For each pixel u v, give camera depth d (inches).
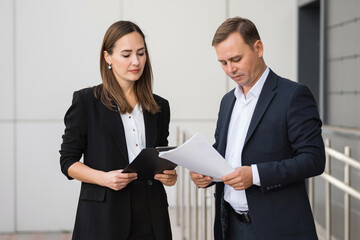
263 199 89.9
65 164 97.2
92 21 236.1
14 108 235.8
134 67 98.0
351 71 180.7
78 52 236.2
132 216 99.0
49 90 236.2
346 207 155.6
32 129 237.0
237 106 96.7
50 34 234.7
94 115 98.7
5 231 238.5
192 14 241.3
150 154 88.2
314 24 234.1
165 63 241.9
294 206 89.7
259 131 90.0
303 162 85.7
